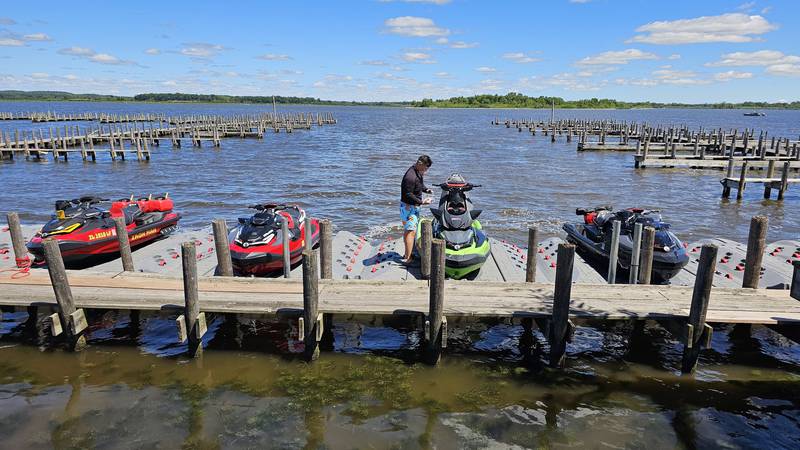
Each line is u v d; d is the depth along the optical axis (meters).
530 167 31.05
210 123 65.94
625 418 6.60
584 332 8.88
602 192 23.17
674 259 9.54
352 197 21.33
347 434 6.18
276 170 28.95
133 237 11.73
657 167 31.78
